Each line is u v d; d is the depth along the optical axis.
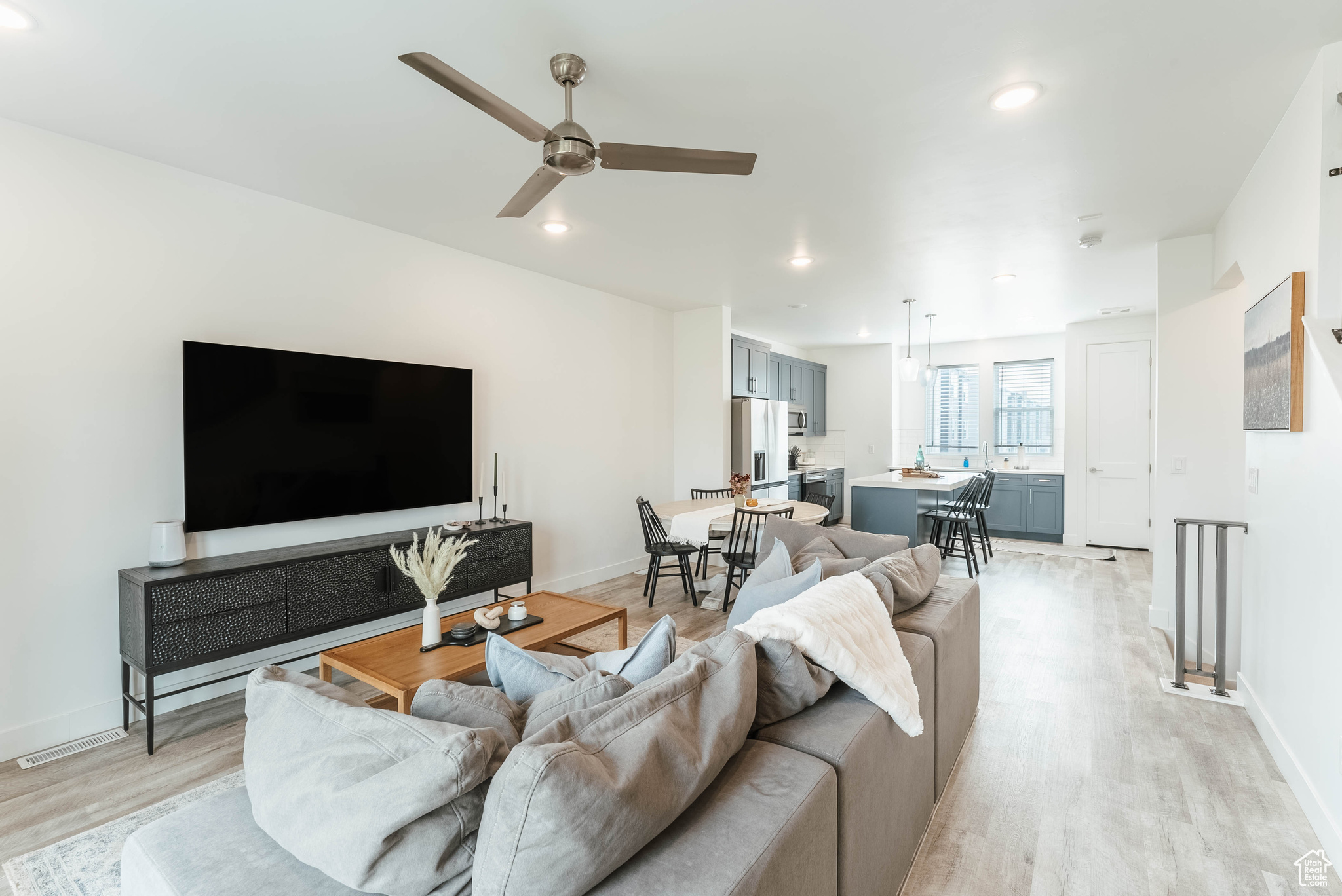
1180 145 2.62
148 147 2.64
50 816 2.09
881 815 1.54
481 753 0.93
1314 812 2.01
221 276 2.99
